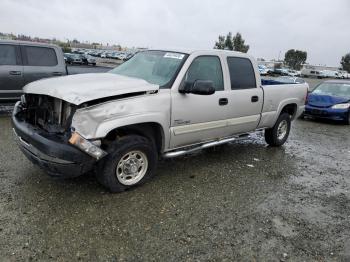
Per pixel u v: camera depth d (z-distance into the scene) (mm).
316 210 4133
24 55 8180
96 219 3490
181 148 4770
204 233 3402
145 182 4457
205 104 4738
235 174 5129
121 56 63156
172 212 3768
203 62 4859
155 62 4855
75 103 3416
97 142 3646
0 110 8984
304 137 8438
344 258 3172
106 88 3758
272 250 3213
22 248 2949
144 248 3084
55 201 3805
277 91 6230
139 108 3928
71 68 11070
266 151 6617
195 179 4781
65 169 3527
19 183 4195
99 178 3975
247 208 4016
